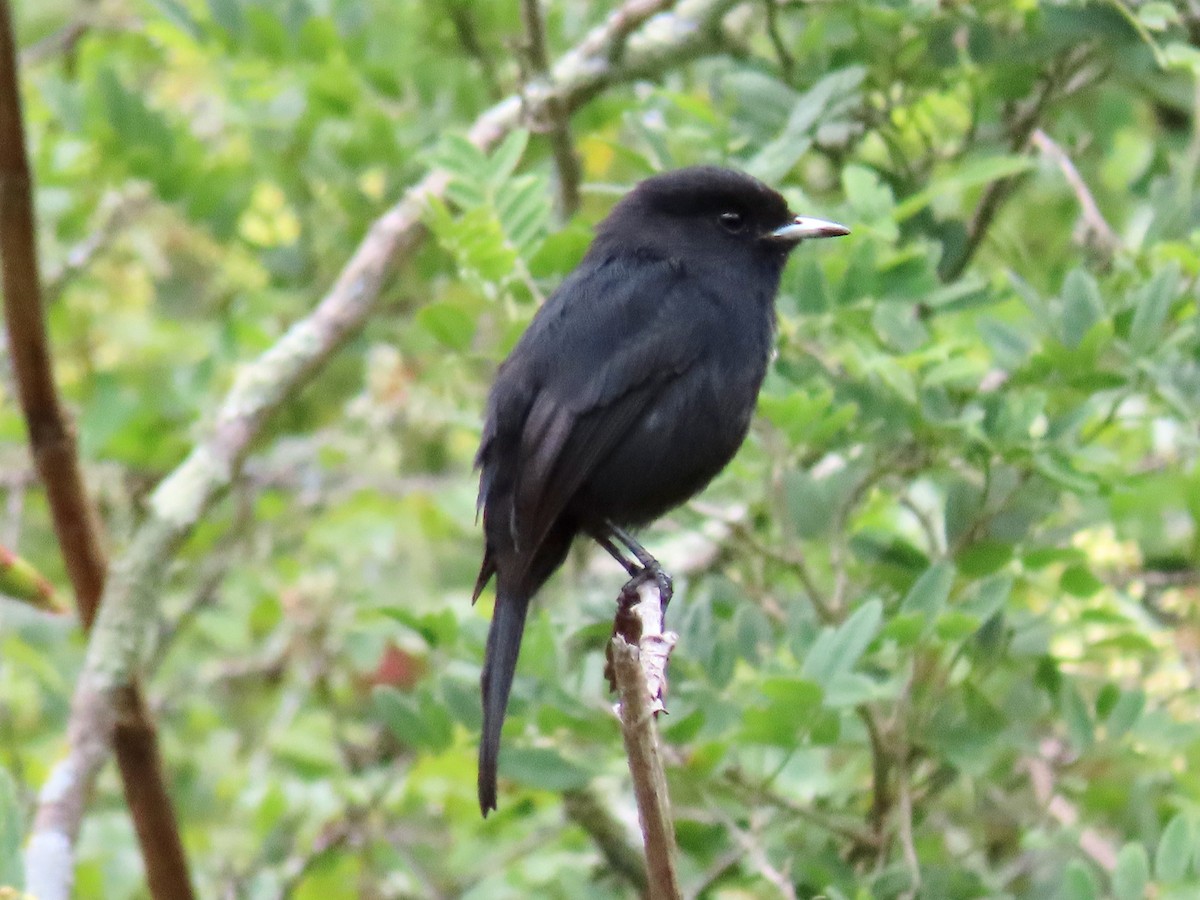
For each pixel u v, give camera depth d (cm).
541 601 1401
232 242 1370
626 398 1023
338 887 1281
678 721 996
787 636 1045
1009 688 1104
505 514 1023
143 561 1001
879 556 1078
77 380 1481
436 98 1357
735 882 1086
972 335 1140
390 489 1478
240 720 1452
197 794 1353
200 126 1462
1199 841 888
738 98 1162
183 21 1287
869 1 1145
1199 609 1155
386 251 1137
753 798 1023
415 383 1412
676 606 1059
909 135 1291
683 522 1156
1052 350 1009
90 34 1575
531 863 1201
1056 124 1315
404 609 1047
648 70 1204
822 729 956
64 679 1325
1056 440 1005
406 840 1324
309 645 1390
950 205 1309
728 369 1040
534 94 1181
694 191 1070
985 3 1174
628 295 1036
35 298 924
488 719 948
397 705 1058
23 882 720
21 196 895
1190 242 1066
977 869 1078
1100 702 1059
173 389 1406
